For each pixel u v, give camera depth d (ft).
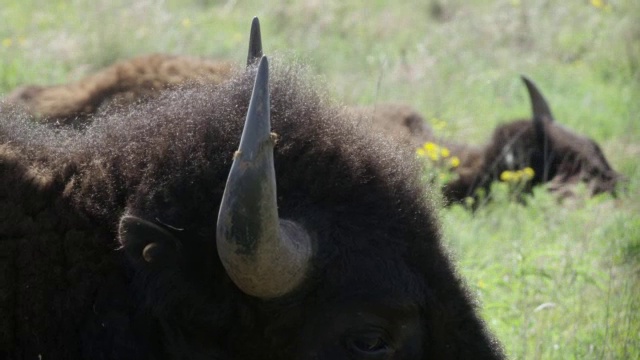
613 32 193.57
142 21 166.81
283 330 45.93
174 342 46.26
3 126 51.26
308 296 45.75
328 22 192.24
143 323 46.16
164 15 171.73
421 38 191.72
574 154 124.06
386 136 51.67
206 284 45.75
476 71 172.86
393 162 48.62
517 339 70.28
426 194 49.16
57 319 46.44
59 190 48.29
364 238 46.24
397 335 46.62
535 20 201.77
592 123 151.84
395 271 46.24
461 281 48.52
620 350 68.54
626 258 86.89
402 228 46.96
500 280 77.82
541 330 69.92
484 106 157.58
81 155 49.57
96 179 48.29
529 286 78.07
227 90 49.88
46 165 49.62
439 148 117.91
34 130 52.95
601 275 79.00
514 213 102.63
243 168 41.06
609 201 110.63
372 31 193.88
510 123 128.67
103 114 60.44
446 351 47.60
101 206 47.60
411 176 49.06
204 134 47.47
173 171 46.62
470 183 119.85
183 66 101.14
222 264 44.52
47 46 151.53
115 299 46.65
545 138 120.16
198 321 45.91
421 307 47.01
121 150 48.88
